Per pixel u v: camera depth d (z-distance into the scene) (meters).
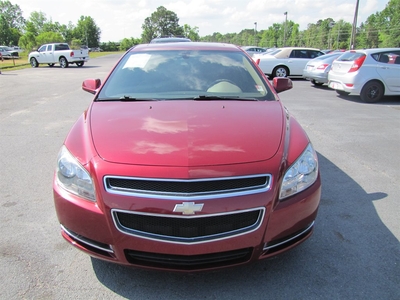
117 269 2.47
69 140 2.50
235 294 2.25
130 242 2.06
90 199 2.13
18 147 5.23
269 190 2.08
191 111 2.77
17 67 24.45
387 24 85.69
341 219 3.19
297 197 2.20
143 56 3.76
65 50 23.97
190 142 2.27
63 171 2.29
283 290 2.29
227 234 2.04
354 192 3.77
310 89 12.51
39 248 2.71
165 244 2.03
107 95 3.20
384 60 9.46
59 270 2.46
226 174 2.04
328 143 5.60
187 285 2.32
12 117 7.29
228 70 3.55
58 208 2.27
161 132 2.40
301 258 2.61
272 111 2.87
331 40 93.38
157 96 3.16
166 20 108.00
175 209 1.97
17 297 2.20
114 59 36.78
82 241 2.22
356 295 2.25
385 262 2.57
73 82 14.10
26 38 55.28
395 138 5.92
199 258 2.06
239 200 2.02
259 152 2.21
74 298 2.21
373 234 2.94
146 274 2.42
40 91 11.31
